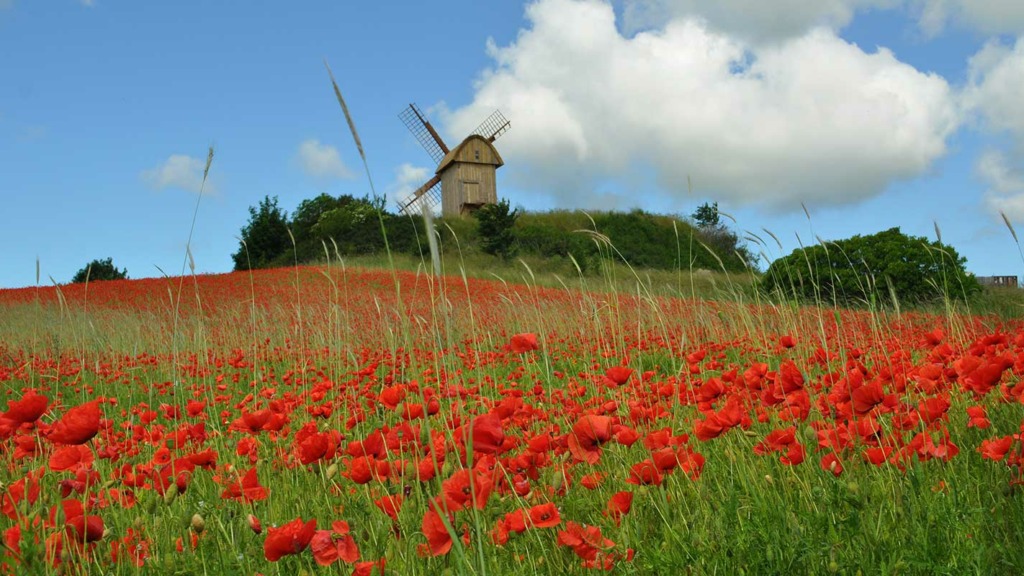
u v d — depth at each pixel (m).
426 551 1.97
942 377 3.26
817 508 2.38
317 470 2.57
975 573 1.92
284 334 11.21
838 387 2.73
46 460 2.83
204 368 7.51
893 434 2.73
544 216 51.53
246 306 16.23
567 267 34.22
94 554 2.13
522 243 39.69
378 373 5.80
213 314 16.48
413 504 2.34
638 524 2.51
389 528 2.16
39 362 9.10
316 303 17.53
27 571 1.76
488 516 2.11
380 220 1.72
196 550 2.41
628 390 4.07
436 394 2.72
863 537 2.08
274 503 2.89
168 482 2.69
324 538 1.83
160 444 3.40
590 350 7.10
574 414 3.53
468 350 6.74
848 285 14.36
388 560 2.02
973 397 3.81
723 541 2.14
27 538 1.78
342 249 42.53
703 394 3.13
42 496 2.12
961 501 2.38
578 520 2.72
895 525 2.23
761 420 3.27
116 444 3.53
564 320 9.45
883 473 2.69
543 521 2.02
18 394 7.74
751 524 2.28
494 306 13.63
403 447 2.50
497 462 2.16
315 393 4.08
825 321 6.20
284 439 3.90
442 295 2.79
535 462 2.51
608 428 2.33
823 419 3.04
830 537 2.15
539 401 4.49
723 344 6.89
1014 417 3.45
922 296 15.05
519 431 3.55
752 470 2.81
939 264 15.26
